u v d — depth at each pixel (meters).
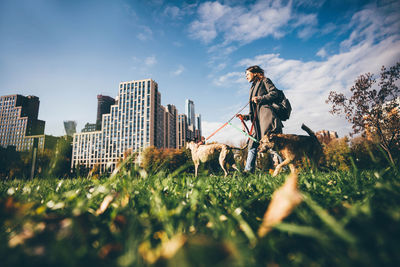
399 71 10.30
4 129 122.44
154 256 0.54
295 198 0.64
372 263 0.40
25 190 1.62
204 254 0.45
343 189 1.14
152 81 104.38
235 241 0.58
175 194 1.26
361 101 10.63
